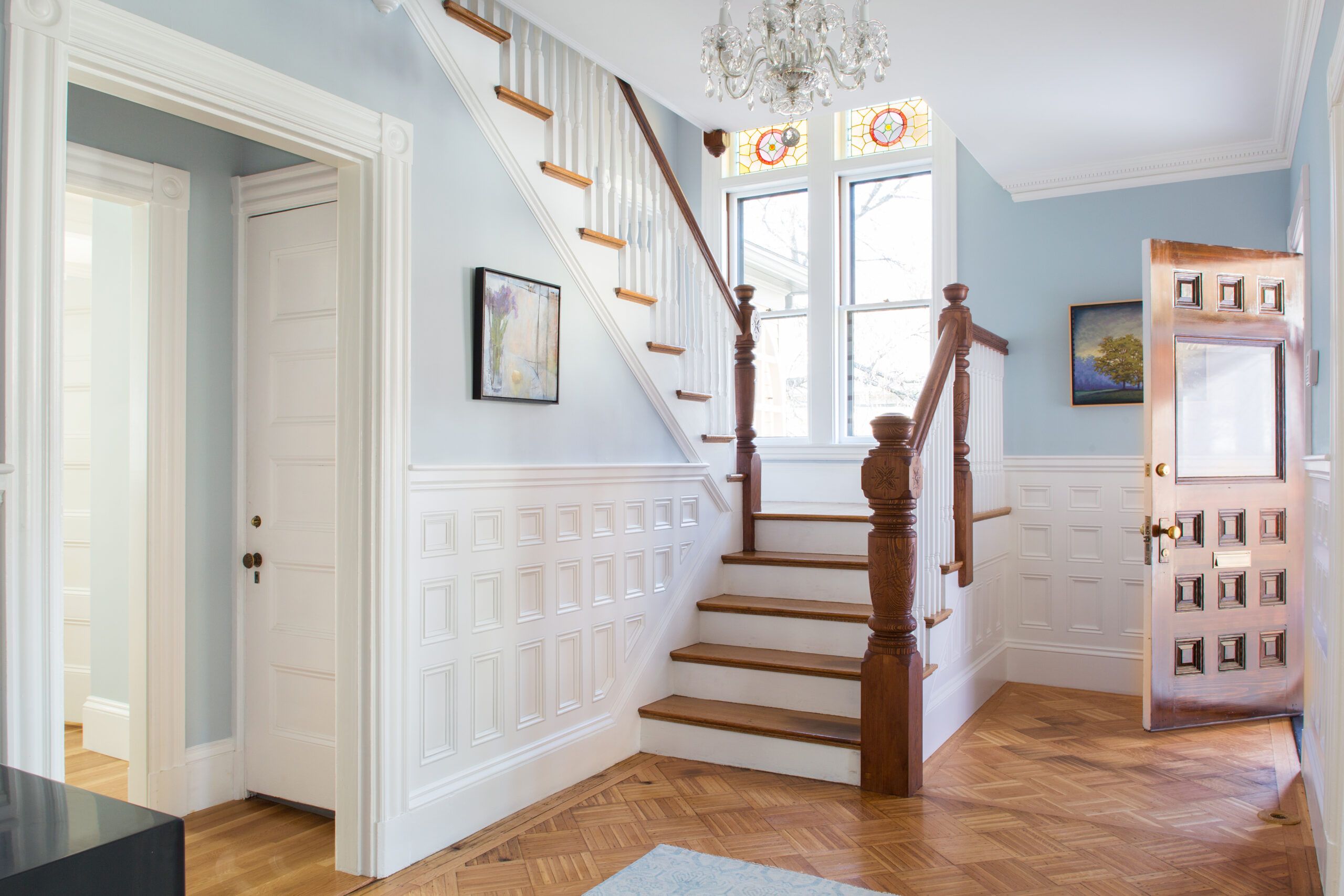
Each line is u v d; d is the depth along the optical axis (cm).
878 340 601
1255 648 447
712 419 466
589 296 377
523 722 340
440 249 307
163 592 330
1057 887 270
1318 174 337
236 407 355
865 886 271
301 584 340
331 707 332
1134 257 514
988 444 505
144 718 328
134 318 331
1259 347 443
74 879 73
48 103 198
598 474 378
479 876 282
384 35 288
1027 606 539
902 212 595
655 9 336
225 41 239
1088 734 427
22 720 193
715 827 318
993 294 552
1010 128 460
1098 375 519
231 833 318
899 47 367
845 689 384
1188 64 381
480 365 319
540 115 349
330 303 334
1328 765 261
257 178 351
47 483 197
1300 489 447
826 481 605
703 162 644
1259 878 275
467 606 316
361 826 282
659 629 416
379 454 282
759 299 641
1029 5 331
